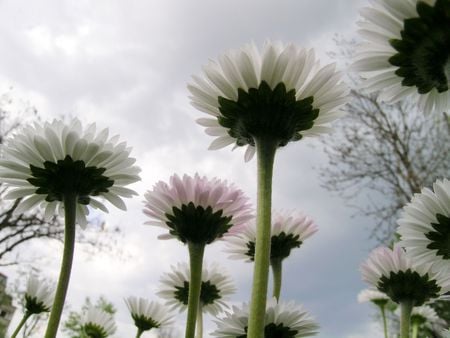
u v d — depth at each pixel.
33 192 0.07
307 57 0.06
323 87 0.06
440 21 0.05
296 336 0.08
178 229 0.08
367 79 0.06
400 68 0.06
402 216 0.08
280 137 0.06
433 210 0.07
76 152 0.07
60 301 0.06
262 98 0.06
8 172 0.07
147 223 0.08
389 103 0.06
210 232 0.08
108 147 0.07
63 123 0.07
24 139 0.07
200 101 0.06
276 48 0.06
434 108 0.06
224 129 0.07
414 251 0.07
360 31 0.06
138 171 0.08
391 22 0.05
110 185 0.07
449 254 0.07
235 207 0.08
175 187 0.08
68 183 0.07
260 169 0.06
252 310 0.05
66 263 0.07
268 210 0.06
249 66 0.06
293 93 0.06
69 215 0.07
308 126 0.06
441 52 0.05
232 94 0.06
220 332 0.08
